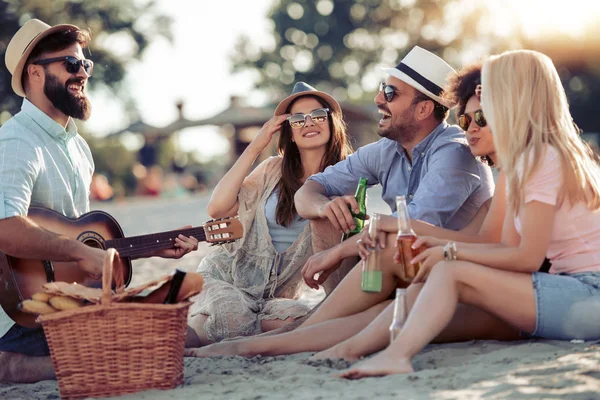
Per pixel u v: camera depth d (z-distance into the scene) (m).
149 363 4.21
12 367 5.02
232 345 5.00
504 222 4.57
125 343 4.17
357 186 6.12
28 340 5.04
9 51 5.52
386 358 4.16
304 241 5.97
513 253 4.36
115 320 4.15
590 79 54.75
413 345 4.18
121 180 55.69
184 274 4.25
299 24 66.75
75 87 5.57
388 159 6.06
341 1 66.12
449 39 61.41
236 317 5.66
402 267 4.79
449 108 5.76
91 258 5.05
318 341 4.88
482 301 4.38
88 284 5.27
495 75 4.51
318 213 5.63
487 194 5.74
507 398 3.60
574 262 4.53
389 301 4.93
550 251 4.61
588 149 4.76
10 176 5.12
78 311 4.09
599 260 4.50
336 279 5.64
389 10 64.19
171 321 4.21
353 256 5.54
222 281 5.91
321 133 6.12
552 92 4.48
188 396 4.09
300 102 6.18
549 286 4.35
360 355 4.54
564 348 4.32
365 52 66.12
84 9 47.62
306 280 5.41
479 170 5.71
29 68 5.48
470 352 4.47
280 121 6.15
